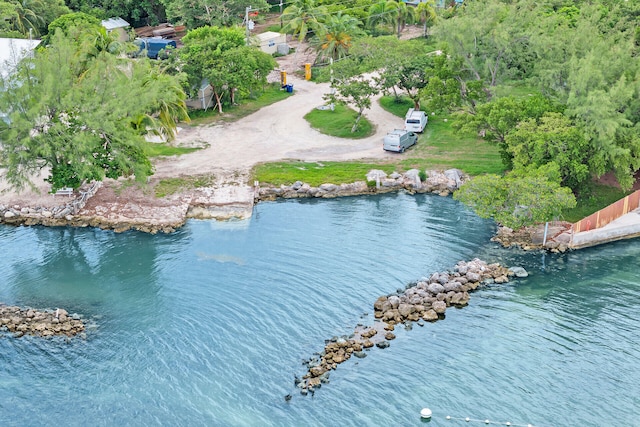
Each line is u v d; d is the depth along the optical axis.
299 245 62.84
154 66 86.75
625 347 49.12
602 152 64.00
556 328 51.31
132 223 66.62
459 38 76.69
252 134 85.44
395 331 50.97
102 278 58.38
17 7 107.50
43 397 44.88
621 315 52.91
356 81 84.25
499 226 66.12
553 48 73.38
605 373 46.56
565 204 59.81
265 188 72.44
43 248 63.19
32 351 49.12
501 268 58.88
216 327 51.56
